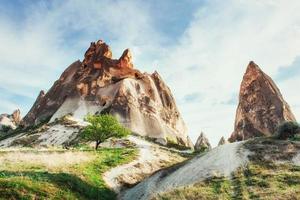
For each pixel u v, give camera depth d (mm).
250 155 34500
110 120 81562
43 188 28141
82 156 49344
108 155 55125
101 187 37125
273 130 165375
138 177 46344
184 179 33406
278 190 25781
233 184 28891
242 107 184125
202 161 37156
